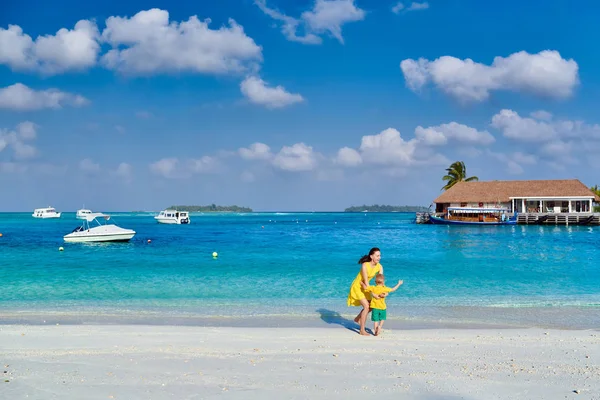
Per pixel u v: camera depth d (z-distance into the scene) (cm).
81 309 1277
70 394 604
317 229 7238
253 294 1517
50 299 1428
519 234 5175
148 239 4619
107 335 941
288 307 1305
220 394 605
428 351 822
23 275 1962
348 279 1847
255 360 759
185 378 669
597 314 1199
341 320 1135
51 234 5703
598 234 5088
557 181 7775
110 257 2780
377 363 746
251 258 2692
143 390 619
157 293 1533
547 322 1108
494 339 913
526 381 659
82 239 3994
